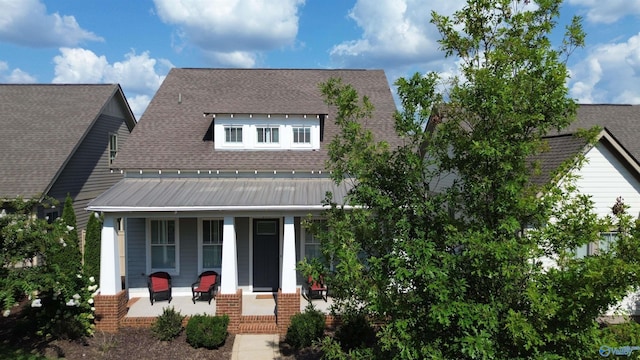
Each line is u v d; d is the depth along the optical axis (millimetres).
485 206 6133
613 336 5582
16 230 10539
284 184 15602
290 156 16484
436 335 6102
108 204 12906
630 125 18609
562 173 6512
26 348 11000
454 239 5891
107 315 12383
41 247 10805
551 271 5906
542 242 6223
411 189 6758
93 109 21766
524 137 6051
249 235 16047
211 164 15844
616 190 12781
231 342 11875
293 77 20688
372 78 21125
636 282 5297
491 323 5480
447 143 6582
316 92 18953
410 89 6559
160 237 16000
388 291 6371
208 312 13742
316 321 11453
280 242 16078
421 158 6711
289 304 12570
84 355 10836
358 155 7023
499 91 5613
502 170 5887
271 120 16719
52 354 10758
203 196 13992
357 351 7211
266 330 12523
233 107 16719
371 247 7230
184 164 15781
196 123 17734
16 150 18938
